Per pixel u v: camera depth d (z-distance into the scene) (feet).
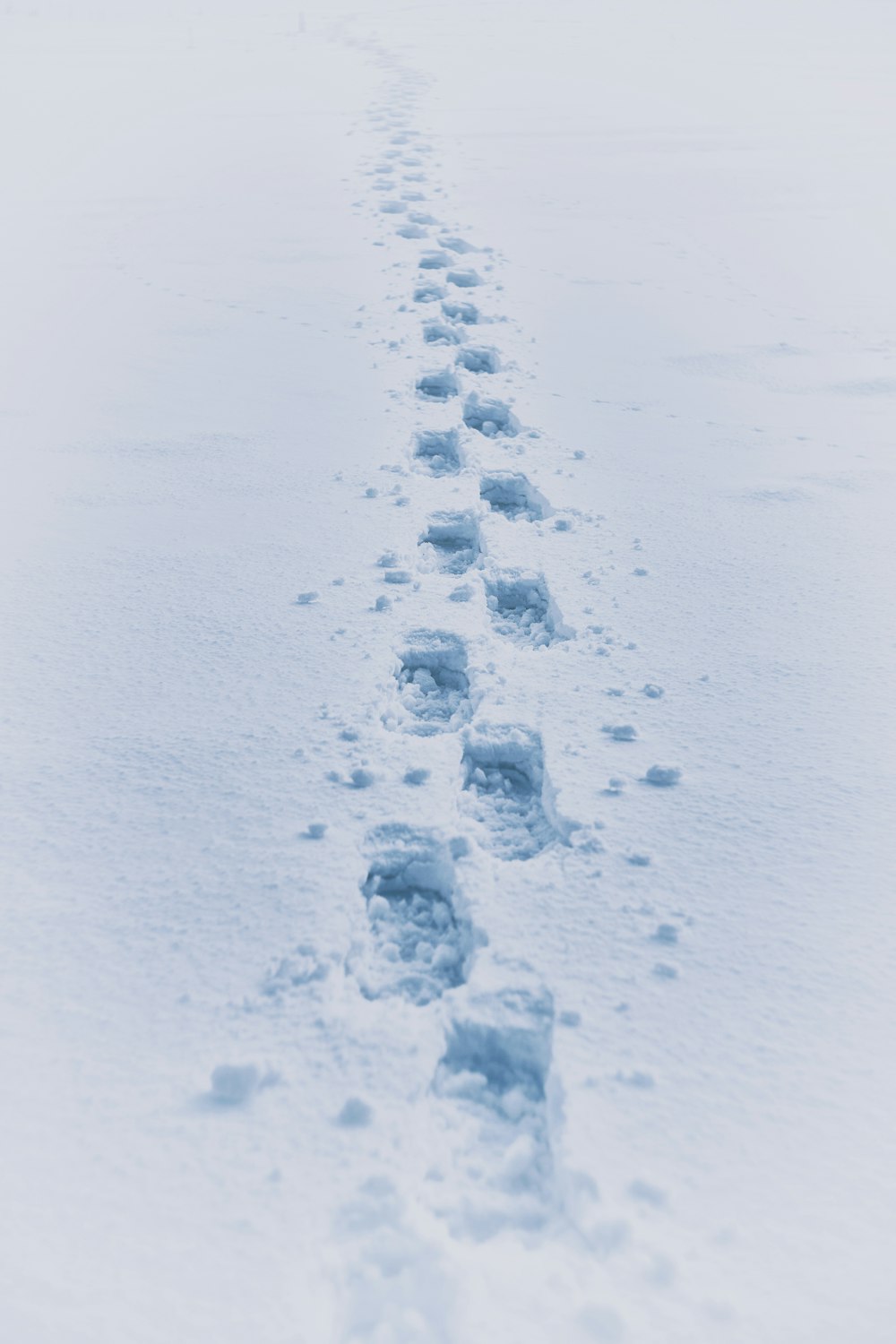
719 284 21.06
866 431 14.43
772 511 12.01
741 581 10.43
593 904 6.31
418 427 14.15
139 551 10.87
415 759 7.68
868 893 6.44
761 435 14.25
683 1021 5.53
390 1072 5.23
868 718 8.21
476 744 7.87
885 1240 4.48
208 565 10.57
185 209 26.11
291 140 34.53
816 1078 5.24
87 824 6.98
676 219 25.63
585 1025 5.49
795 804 7.23
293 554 10.80
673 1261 4.31
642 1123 4.96
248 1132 4.92
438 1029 5.52
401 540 11.09
